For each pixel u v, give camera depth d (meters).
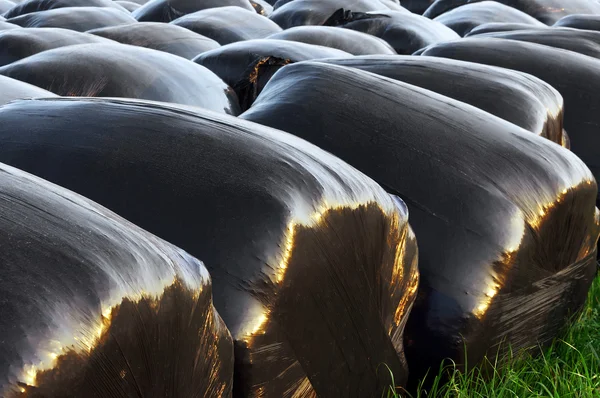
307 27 15.84
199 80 9.41
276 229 4.29
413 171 5.91
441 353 5.83
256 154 4.64
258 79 10.09
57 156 4.79
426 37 19.06
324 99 6.40
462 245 5.77
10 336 2.91
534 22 22.59
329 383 4.72
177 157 4.62
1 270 3.06
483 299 5.75
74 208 3.56
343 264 4.64
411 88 6.72
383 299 5.14
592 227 6.73
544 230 6.05
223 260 4.24
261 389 4.31
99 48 9.51
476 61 10.06
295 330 4.41
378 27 19.41
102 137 4.86
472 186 5.88
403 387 5.63
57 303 3.05
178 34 15.04
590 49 11.64
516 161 6.10
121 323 3.21
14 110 5.35
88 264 3.22
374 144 6.04
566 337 6.85
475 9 22.52
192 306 3.64
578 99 9.44
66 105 5.29
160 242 3.69
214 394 3.95
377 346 5.12
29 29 12.98
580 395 6.14
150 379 3.41
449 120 6.33
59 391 2.99
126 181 4.54
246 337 4.19
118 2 28.06
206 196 4.39
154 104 5.23
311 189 4.50
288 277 4.30
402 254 5.32
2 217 3.30
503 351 6.09
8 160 4.87
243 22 18.56
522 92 8.09
